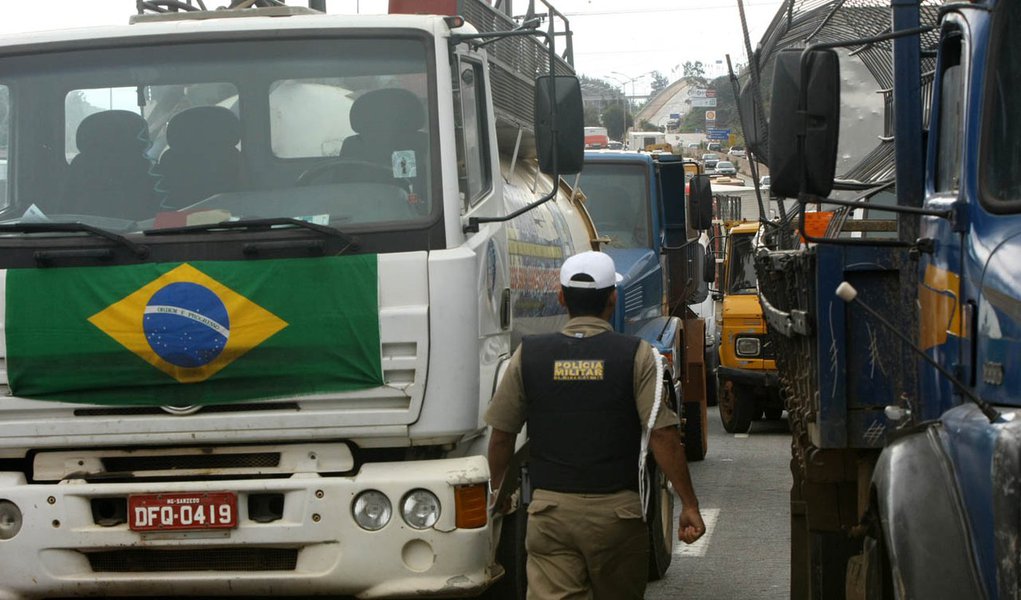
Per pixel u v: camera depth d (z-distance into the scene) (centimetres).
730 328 2359
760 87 1271
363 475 813
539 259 1102
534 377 735
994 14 657
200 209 855
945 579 560
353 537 806
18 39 897
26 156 880
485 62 956
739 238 2614
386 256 825
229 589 823
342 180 850
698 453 2017
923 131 803
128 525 818
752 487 1770
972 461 570
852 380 821
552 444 729
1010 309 575
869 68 1148
